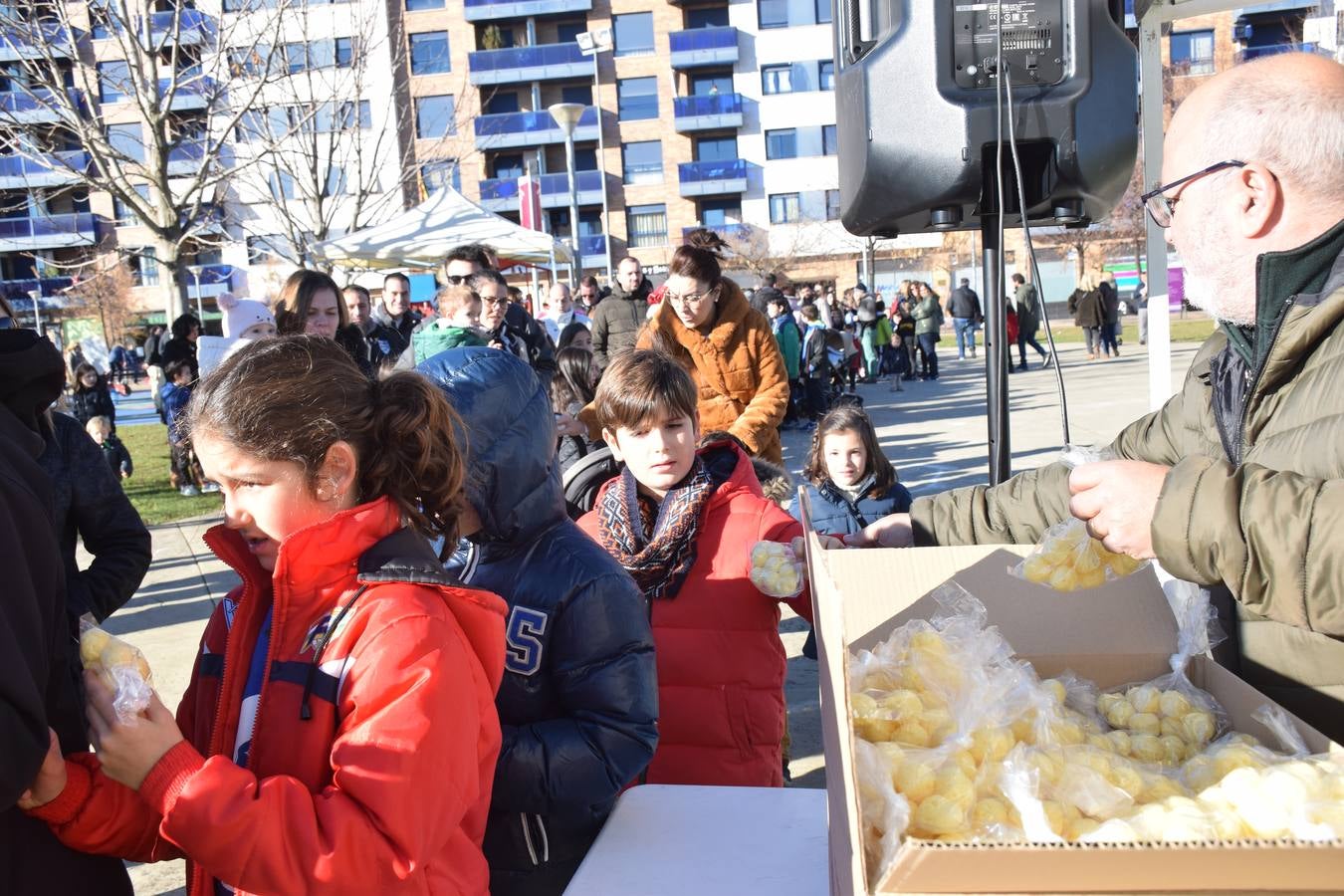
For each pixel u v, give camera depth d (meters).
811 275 48.16
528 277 34.28
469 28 46.56
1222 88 1.52
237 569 1.43
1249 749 1.20
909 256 46.66
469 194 46.91
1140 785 1.17
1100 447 2.02
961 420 12.87
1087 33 2.48
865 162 2.62
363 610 1.31
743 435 4.47
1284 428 1.47
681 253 4.56
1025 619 1.56
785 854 1.62
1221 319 1.57
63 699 1.32
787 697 4.43
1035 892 0.88
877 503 3.68
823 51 46.62
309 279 4.64
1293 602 1.23
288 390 1.35
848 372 18.53
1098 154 2.50
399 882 1.20
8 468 1.25
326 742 1.28
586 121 47.44
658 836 1.68
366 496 1.42
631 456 2.57
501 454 1.90
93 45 15.77
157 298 48.62
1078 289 32.03
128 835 1.34
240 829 1.16
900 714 1.22
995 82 2.49
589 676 1.92
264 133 18.12
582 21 47.47
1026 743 1.23
